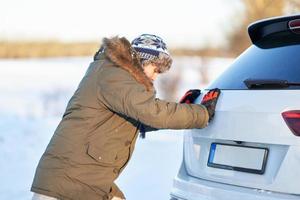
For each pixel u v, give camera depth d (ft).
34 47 128.26
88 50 127.34
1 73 86.74
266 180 9.57
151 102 9.87
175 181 11.68
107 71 10.18
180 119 10.04
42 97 54.90
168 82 46.16
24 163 26.40
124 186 20.71
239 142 10.09
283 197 9.23
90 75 10.43
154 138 31.07
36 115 44.96
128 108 9.91
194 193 10.92
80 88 10.52
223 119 10.41
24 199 19.94
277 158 9.46
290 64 10.10
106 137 10.34
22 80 74.38
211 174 10.66
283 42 10.89
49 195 10.27
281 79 9.87
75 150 10.33
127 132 10.52
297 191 9.09
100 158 10.32
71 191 10.31
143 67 10.56
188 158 11.48
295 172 9.14
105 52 10.28
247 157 9.95
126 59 10.04
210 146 10.80
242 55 11.62
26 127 38.22
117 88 9.95
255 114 9.82
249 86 10.27
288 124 9.30
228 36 56.39
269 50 10.94
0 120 41.78
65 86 62.85
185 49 65.57
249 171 9.87
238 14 54.90
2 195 20.45
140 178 21.89
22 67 98.89
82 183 10.34
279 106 9.50
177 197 11.43
